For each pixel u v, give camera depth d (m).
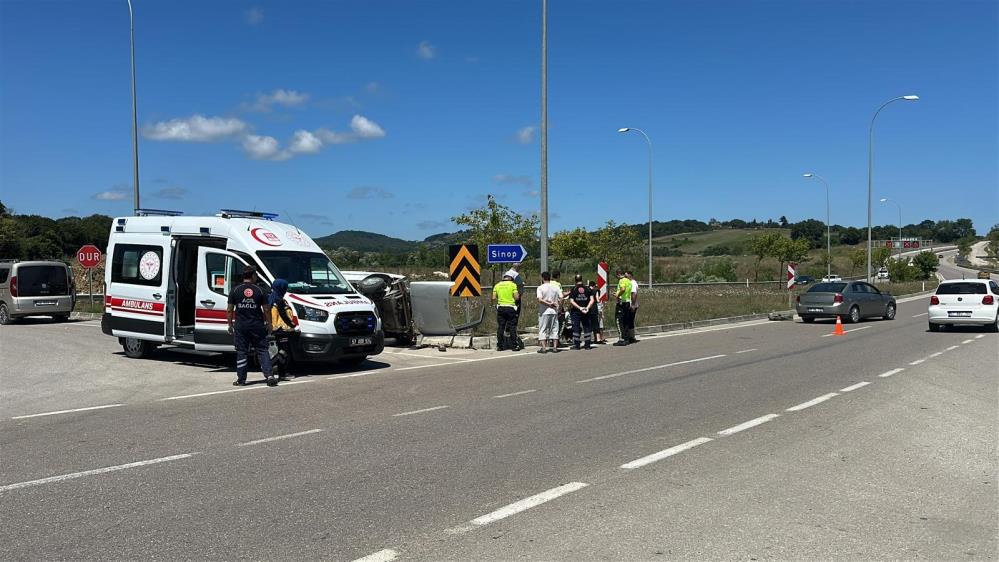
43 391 10.95
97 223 69.12
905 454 6.86
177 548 4.57
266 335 11.44
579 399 9.87
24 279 23.41
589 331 17.31
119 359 14.66
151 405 9.68
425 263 49.41
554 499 5.50
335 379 12.05
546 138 19.56
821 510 5.26
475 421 8.41
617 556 4.40
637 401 9.70
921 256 91.56
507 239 34.72
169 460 6.73
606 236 50.09
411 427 8.11
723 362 14.02
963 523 5.00
